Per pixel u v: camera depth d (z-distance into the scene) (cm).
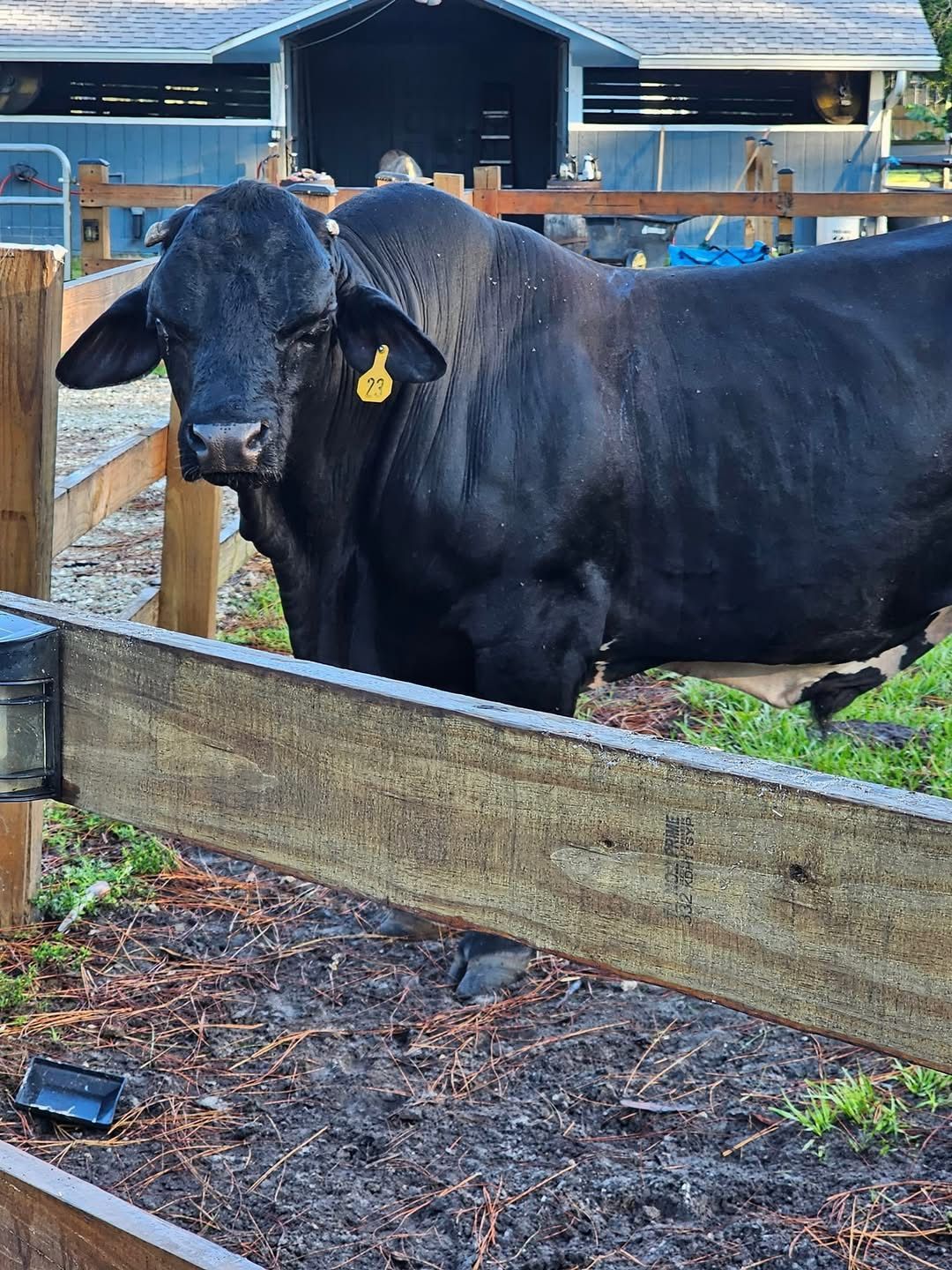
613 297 368
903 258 373
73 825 430
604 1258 255
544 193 1065
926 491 363
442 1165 283
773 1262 253
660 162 1998
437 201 358
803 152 1998
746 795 127
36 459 346
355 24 2094
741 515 360
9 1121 301
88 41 1981
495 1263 254
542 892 142
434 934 372
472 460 346
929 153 3011
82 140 2031
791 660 385
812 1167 279
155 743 170
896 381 360
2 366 341
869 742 478
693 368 360
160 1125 297
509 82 2395
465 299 352
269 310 307
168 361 320
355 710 151
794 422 358
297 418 328
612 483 354
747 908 129
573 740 136
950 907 117
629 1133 292
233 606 636
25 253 334
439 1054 322
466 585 354
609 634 375
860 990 124
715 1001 133
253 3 2133
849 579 368
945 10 2895
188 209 335
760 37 1997
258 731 160
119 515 809
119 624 174
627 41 1991
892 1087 304
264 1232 265
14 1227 151
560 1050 322
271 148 2034
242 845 166
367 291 323
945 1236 258
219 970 357
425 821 149
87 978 353
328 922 382
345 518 355
